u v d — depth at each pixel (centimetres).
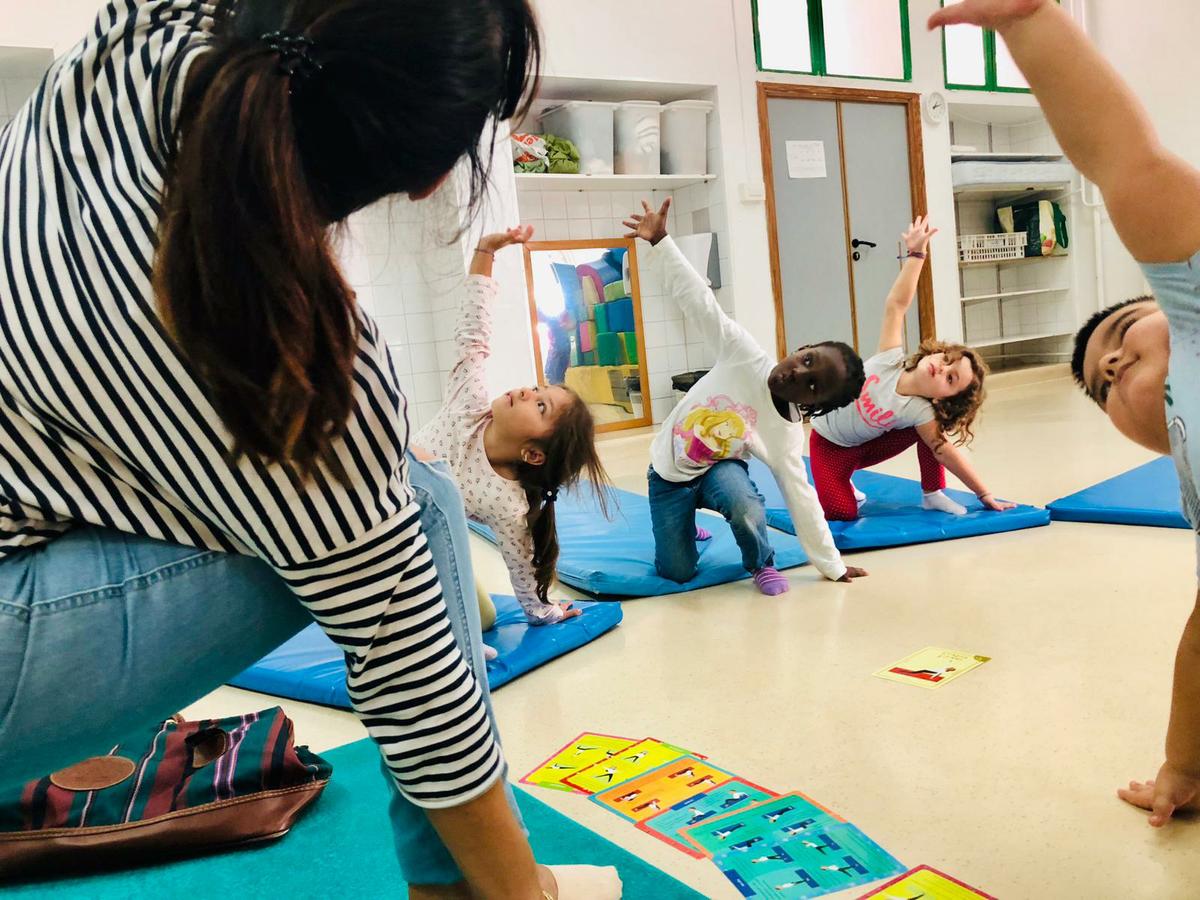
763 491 342
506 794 86
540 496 202
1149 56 676
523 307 506
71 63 65
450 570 87
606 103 515
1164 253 90
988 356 759
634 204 580
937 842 113
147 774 132
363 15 60
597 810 129
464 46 64
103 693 66
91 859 122
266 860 122
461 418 204
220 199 54
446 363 511
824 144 596
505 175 487
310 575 68
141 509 68
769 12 572
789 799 126
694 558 246
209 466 63
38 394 63
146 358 61
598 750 149
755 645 193
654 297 588
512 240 223
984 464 367
